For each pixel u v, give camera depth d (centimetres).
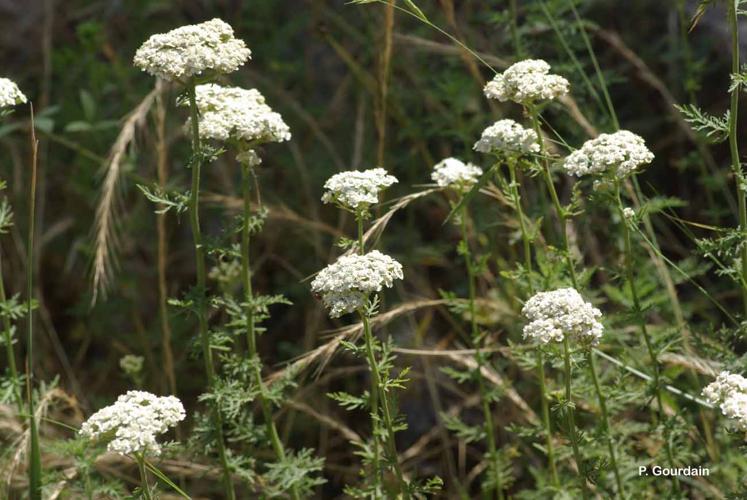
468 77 952
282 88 1105
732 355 639
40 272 1091
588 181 714
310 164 1068
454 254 1039
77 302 1096
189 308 616
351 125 1095
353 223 1015
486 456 724
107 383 994
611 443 620
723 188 898
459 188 700
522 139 622
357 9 1163
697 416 795
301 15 1145
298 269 1033
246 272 634
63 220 1058
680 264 823
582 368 650
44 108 1070
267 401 644
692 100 924
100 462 725
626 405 800
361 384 974
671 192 1057
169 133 1028
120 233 1051
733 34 588
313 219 965
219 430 630
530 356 697
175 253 1053
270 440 649
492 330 898
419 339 873
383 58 841
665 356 653
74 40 1264
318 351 649
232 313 638
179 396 956
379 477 641
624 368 669
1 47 1248
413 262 969
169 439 891
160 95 772
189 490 820
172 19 1222
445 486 873
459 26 1038
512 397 743
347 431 756
